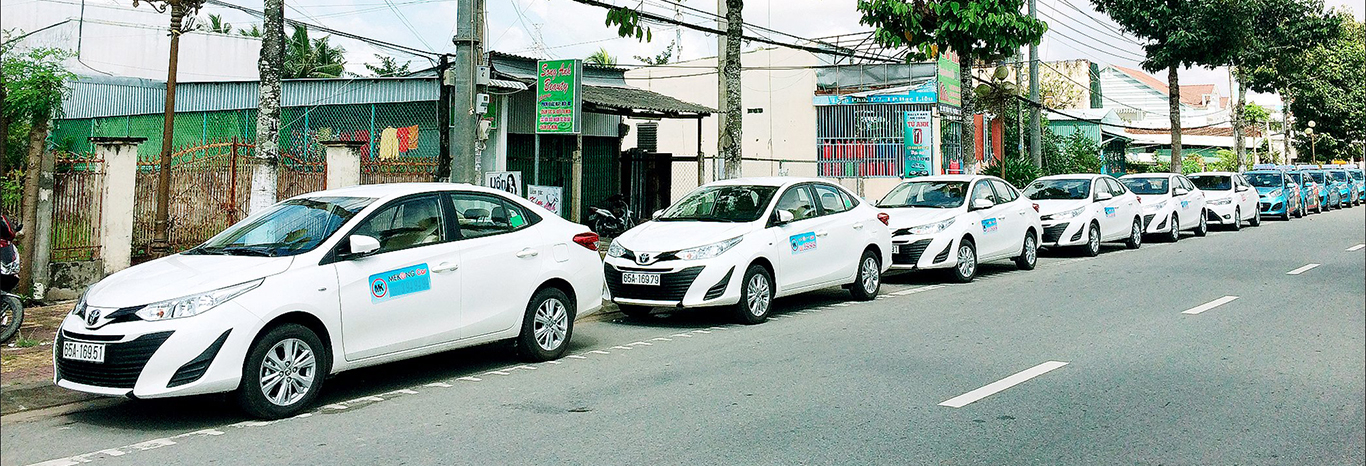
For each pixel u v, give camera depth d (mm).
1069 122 41438
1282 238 20812
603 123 22406
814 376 7328
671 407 6418
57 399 6816
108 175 11406
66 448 5629
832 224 11242
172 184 13305
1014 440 5516
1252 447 5340
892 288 13188
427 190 7410
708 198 11023
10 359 7832
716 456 5266
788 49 28422
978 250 13953
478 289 7422
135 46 29594
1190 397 6500
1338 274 13828
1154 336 8891
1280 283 12828
